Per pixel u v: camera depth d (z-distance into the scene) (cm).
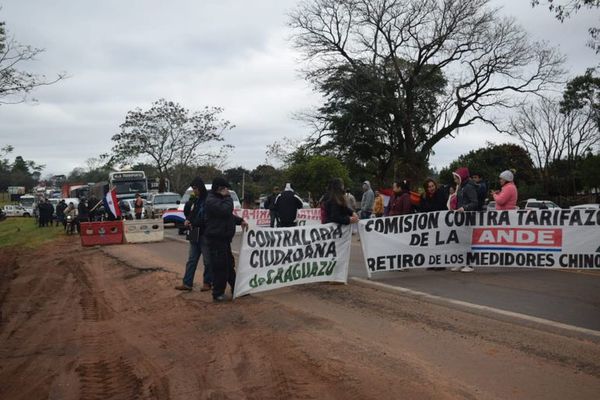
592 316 734
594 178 4341
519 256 1126
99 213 2777
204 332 760
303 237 988
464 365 570
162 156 5681
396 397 501
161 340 753
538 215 1115
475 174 1177
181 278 1208
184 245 1977
